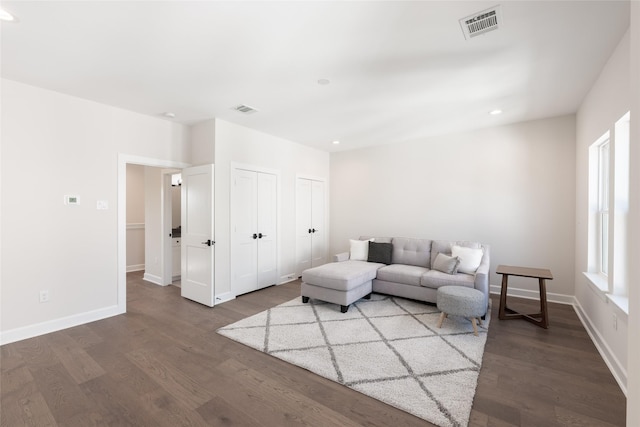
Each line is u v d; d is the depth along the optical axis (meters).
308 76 2.76
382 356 2.53
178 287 4.80
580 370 2.30
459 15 1.92
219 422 1.77
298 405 1.92
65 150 3.15
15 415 1.83
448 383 2.14
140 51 2.34
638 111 1.03
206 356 2.54
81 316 3.26
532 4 1.82
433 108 3.60
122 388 2.09
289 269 5.28
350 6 1.82
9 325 2.81
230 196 4.15
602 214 3.05
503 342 2.79
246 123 4.20
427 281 3.74
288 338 2.87
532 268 3.74
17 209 2.86
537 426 1.73
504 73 2.71
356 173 5.84
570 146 3.87
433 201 4.93
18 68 2.60
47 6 1.81
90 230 3.33
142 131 3.78
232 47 2.28
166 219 4.95
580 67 2.60
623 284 2.34
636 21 1.05
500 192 4.36
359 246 4.85
